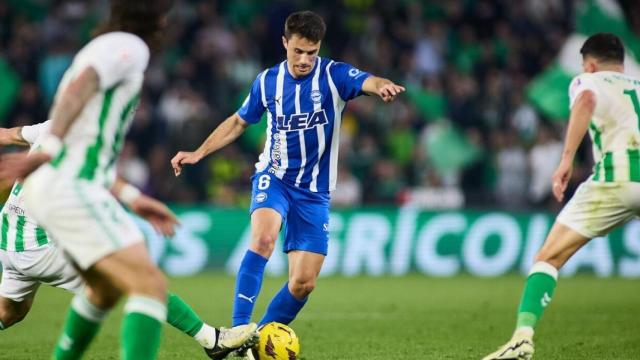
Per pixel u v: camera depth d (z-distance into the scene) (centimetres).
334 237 5062
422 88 6350
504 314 3253
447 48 6844
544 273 1906
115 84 1397
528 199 5822
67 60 5888
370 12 6831
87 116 1395
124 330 1394
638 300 3734
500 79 6419
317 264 2206
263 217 2158
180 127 5650
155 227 1506
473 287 4378
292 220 2228
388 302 3672
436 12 6994
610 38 2002
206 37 6331
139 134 5647
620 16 6456
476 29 7038
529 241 5375
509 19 7075
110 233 1393
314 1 6725
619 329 2791
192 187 5569
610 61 1988
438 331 2777
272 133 2252
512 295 3988
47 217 1388
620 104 1939
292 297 2208
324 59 2228
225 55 6244
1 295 1989
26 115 5644
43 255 1908
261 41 6488
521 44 6906
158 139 5653
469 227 5303
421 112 6294
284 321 2219
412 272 5212
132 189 1484
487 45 6875
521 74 6744
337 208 5091
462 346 2448
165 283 1432
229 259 5034
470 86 6334
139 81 1423
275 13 6519
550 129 6066
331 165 2238
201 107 5759
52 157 1314
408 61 6512
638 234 5294
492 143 6028
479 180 6069
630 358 2217
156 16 1462
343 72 2183
